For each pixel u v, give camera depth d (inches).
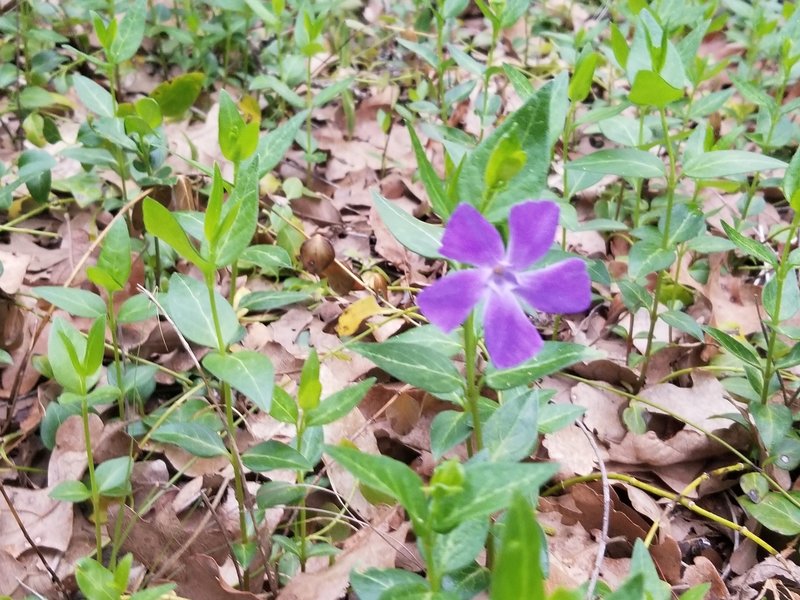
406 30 24.8
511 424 8.6
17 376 13.5
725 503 13.0
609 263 17.7
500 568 5.2
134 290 15.2
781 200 20.9
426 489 6.5
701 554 12.2
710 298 16.7
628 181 18.3
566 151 14.3
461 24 29.4
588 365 15.0
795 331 12.1
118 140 15.3
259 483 12.5
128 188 18.6
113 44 15.8
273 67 23.1
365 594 8.0
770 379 12.7
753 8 22.7
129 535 10.7
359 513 12.0
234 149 11.2
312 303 16.6
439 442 9.3
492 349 7.4
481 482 6.5
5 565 10.7
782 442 12.4
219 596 10.1
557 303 7.4
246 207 8.7
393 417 13.7
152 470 12.2
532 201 7.1
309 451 10.2
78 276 16.0
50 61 20.9
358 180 21.0
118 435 12.4
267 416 13.5
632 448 13.4
